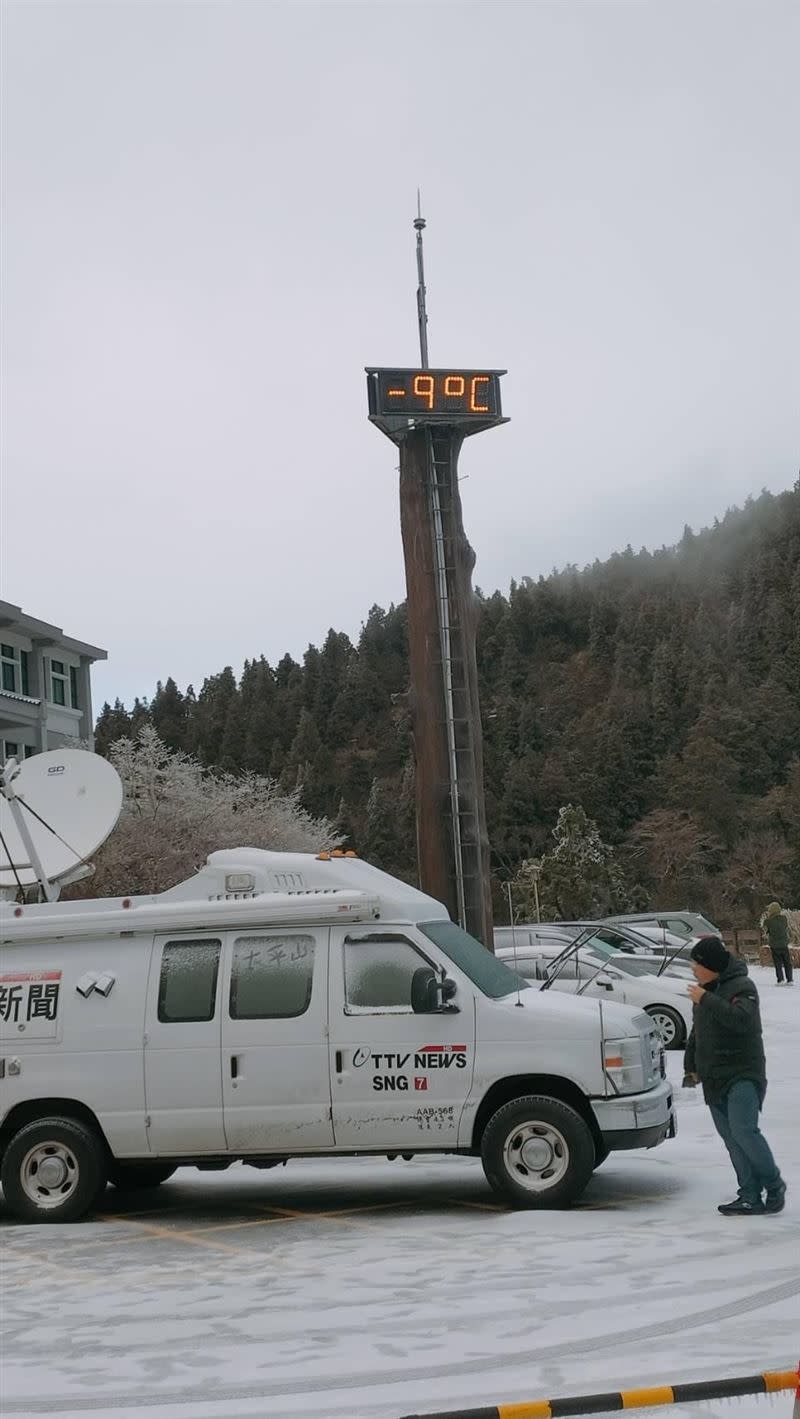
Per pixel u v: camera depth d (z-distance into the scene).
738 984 9.61
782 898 98.69
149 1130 10.36
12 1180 10.49
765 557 181.88
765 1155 9.45
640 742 140.00
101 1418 5.95
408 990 10.23
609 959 22.62
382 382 18.00
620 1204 10.07
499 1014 10.05
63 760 14.46
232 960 10.45
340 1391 6.14
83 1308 7.86
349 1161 13.47
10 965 10.73
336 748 178.00
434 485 18.20
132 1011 10.48
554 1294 7.57
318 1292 7.93
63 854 13.98
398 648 195.62
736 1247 8.52
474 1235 9.25
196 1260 9.02
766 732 132.12
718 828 108.94
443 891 17.61
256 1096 10.24
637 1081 10.00
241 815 43.53
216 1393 6.21
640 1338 6.70
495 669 190.88
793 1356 6.32
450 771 17.75
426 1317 7.24
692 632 171.25
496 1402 5.89
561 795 131.62
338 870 10.91
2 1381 6.52
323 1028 10.22
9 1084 10.55
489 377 18.22
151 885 38.75
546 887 77.69
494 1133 9.93
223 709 188.62
